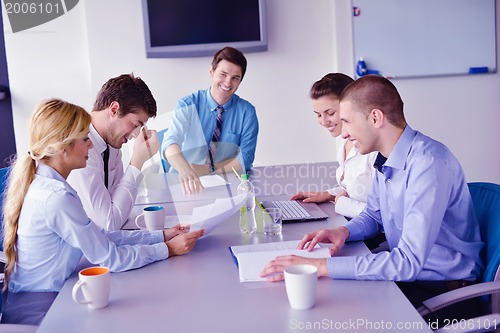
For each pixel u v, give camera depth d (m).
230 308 1.38
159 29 4.59
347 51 4.69
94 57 4.65
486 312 1.68
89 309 1.42
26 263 1.73
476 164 4.93
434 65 4.75
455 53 4.74
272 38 4.75
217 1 4.60
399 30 4.68
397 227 1.85
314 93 2.51
